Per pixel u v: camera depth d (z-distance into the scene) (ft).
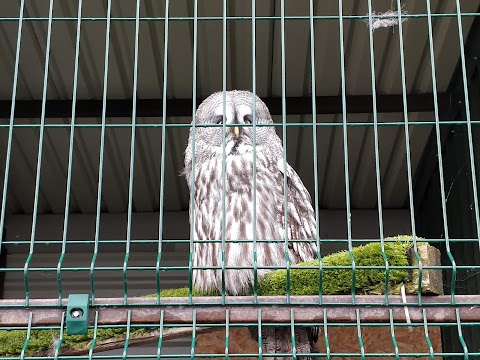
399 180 10.17
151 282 10.59
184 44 7.57
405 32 7.39
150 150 9.31
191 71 8.00
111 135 8.87
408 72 8.06
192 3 7.07
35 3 6.97
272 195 5.61
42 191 10.35
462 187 8.13
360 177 10.16
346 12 7.18
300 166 9.96
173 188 10.37
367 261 3.94
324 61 7.86
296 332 4.31
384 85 8.29
